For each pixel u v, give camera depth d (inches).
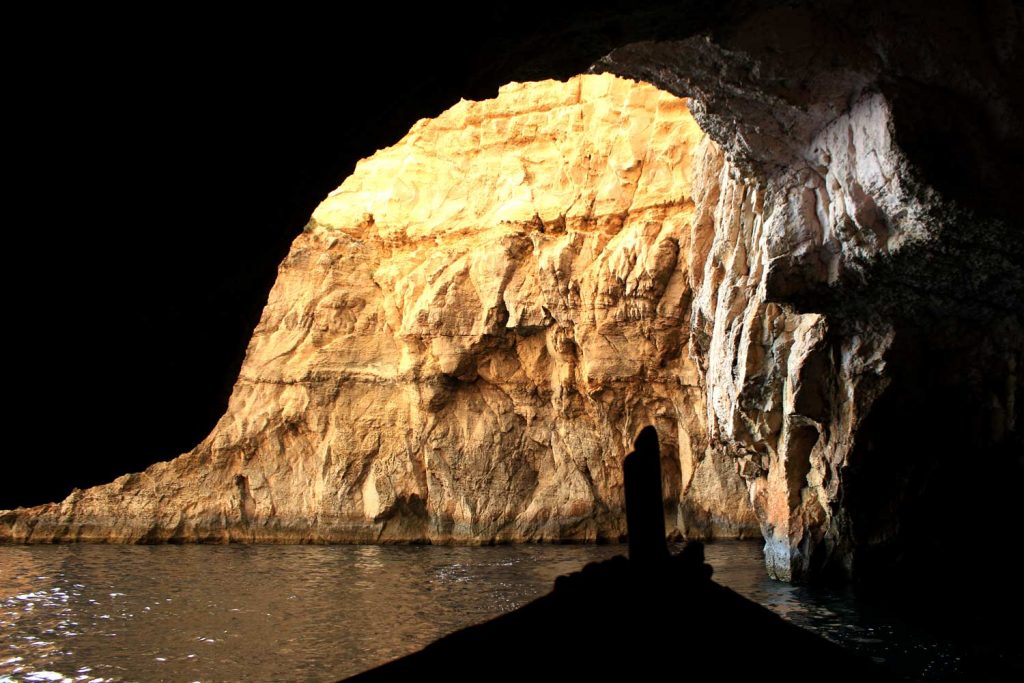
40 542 983.0
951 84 399.2
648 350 908.0
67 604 609.0
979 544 577.0
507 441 984.9
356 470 1001.5
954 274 457.4
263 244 343.6
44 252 271.9
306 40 286.4
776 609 526.3
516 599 604.7
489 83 362.6
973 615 512.1
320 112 315.3
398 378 1024.2
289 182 331.3
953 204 398.6
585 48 359.3
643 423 936.3
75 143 260.8
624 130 973.8
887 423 550.6
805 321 572.4
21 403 296.0
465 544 955.3
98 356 307.9
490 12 302.0
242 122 297.4
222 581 701.3
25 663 456.1
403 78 320.5
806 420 585.3
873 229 445.4
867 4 391.5
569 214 972.6
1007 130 394.3
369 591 646.5
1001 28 380.8
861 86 421.7
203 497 1007.0
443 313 983.0
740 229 658.2
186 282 319.9
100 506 994.1
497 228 993.5
